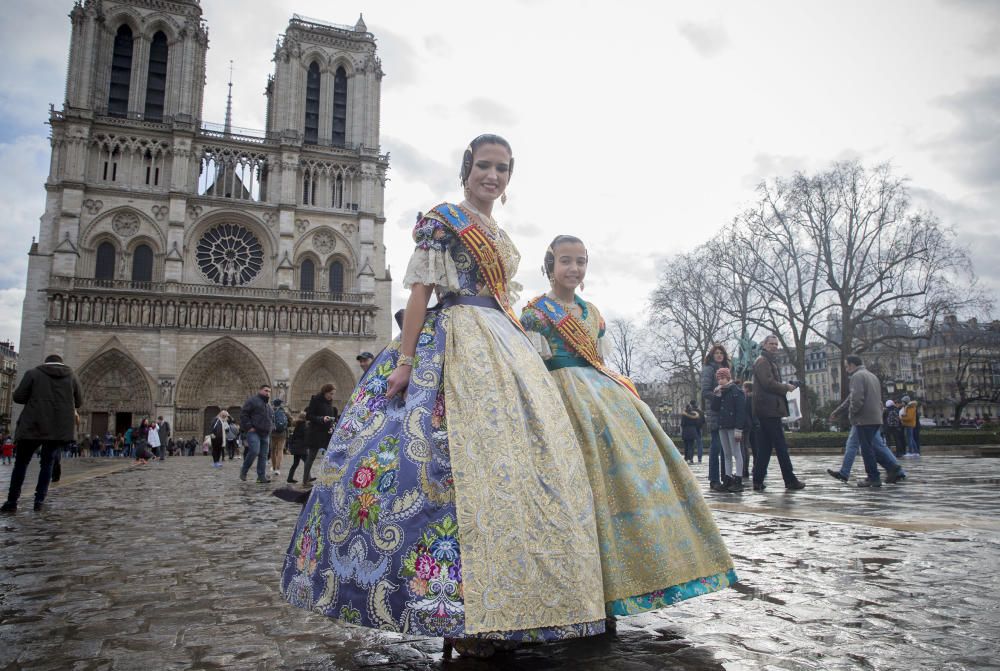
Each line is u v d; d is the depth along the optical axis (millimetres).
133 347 54562
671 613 3883
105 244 56188
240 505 10789
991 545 5727
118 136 56906
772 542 6066
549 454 3088
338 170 63875
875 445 12305
